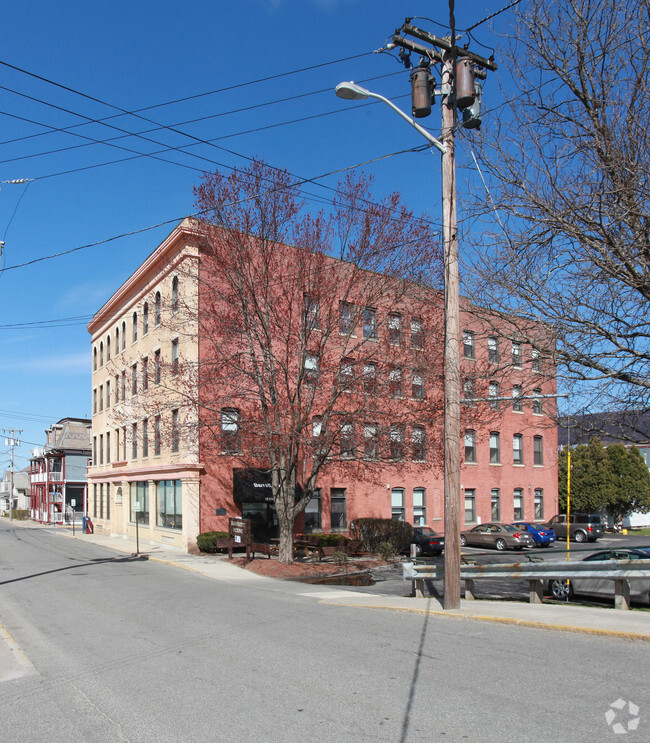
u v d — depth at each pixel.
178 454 28.53
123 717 6.42
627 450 45.03
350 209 21.36
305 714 6.20
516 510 39.69
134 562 25.06
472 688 6.74
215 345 22.73
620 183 10.70
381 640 9.54
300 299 22.23
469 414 23.81
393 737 5.47
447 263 12.51
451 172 12.52
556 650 8.38
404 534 29.19
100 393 43.94
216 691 7.14
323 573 21.62
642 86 10.50
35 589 17.33
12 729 6.25
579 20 10.80
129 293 36.41
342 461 23.06
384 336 22.53
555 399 13.82
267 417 21.47
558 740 5.23
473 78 11.72
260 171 21.09
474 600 14.02
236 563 23.53
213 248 21.73
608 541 38.09
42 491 73.94
